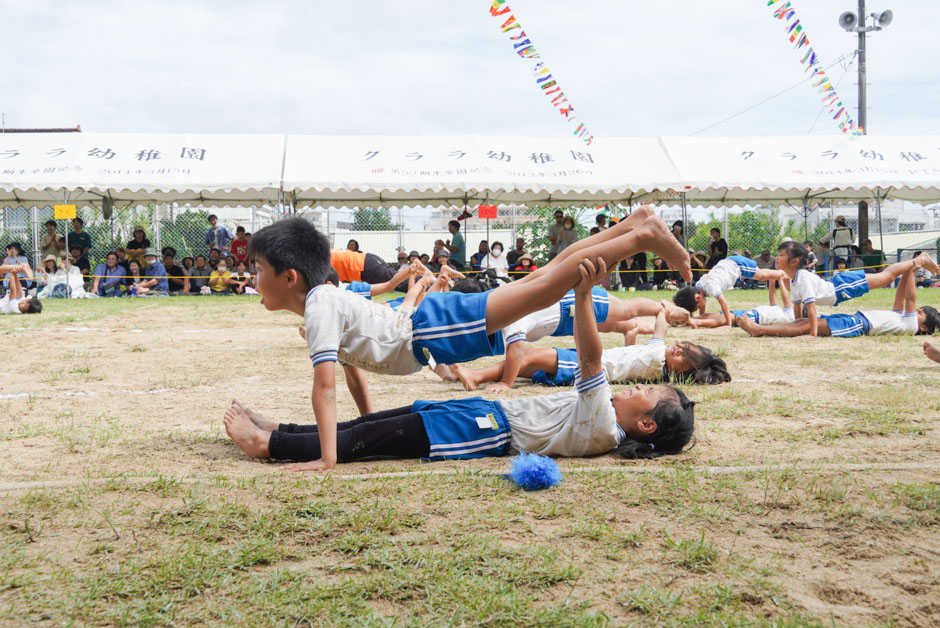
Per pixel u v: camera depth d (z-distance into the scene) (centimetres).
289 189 1794
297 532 241
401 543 230
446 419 349
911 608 190
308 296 338
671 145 1991
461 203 2294
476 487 292
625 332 637
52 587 199
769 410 454
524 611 185
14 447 365
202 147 1875
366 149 1906
